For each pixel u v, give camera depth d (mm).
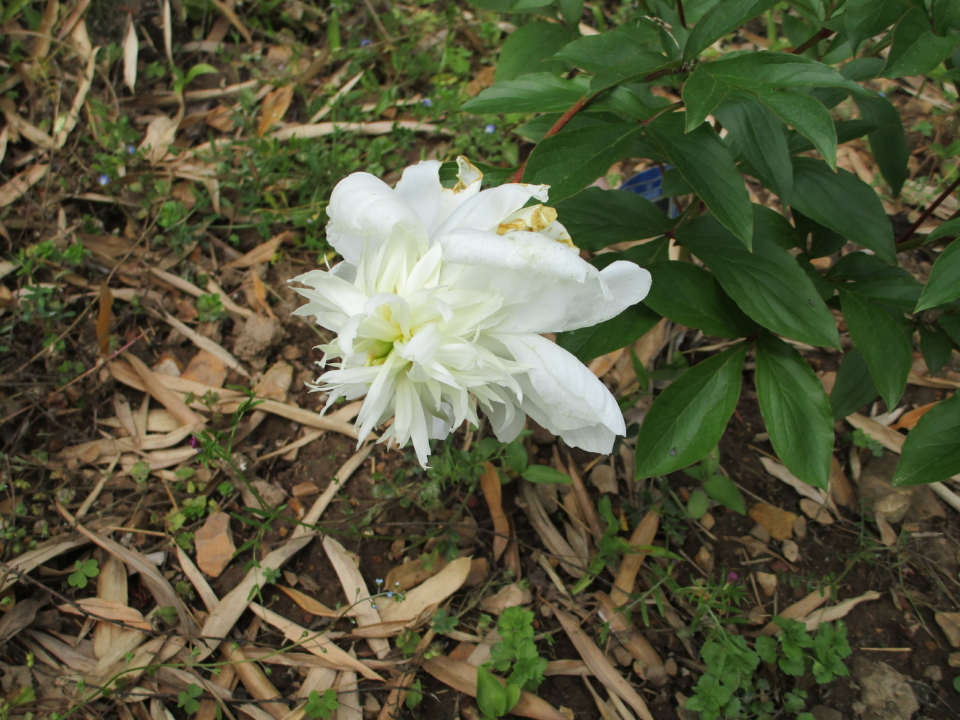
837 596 447
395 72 699
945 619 433
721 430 339
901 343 344
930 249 561
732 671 400
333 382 256
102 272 543
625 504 467
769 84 267
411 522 441
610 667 417
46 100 612
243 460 477
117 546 440
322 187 588
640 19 338
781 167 312
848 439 498
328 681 409
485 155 634
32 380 486
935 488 477
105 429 490
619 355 526
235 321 537
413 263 263
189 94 650
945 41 284
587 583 434
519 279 253
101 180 558
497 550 457
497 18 720
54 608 424
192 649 414
